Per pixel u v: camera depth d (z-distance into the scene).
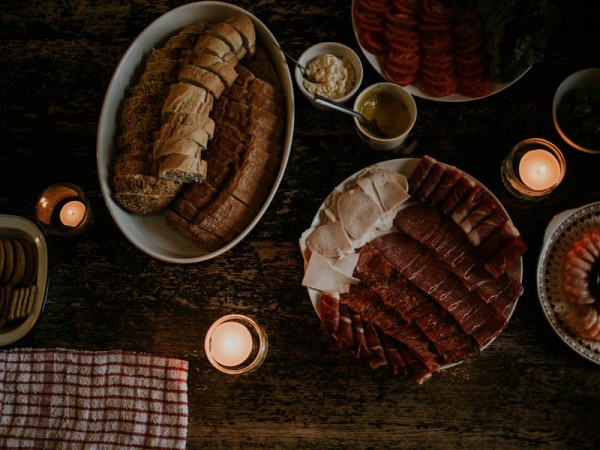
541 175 0.77
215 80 0.74
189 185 0.76
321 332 0.79
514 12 0.71
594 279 0.74
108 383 0.79
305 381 0.78
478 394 0.77
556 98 0.76
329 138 0.81
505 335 0.77
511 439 0.76
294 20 0.83
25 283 0.80
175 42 0.78
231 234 0.76
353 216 0.75
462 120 0.81
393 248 0.76
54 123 0.84
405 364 0.74
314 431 0.77
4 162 0.84
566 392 0.76
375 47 0.78
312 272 0.75
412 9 0.74
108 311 0.81
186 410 0.78
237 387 0.79
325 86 0.78
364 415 0.77
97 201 0.83
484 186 0.76
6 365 0.80
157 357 0.79
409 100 0.76
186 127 0.72
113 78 0.77
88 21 0.84
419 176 0.75
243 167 0.74
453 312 0.73
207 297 0.80
